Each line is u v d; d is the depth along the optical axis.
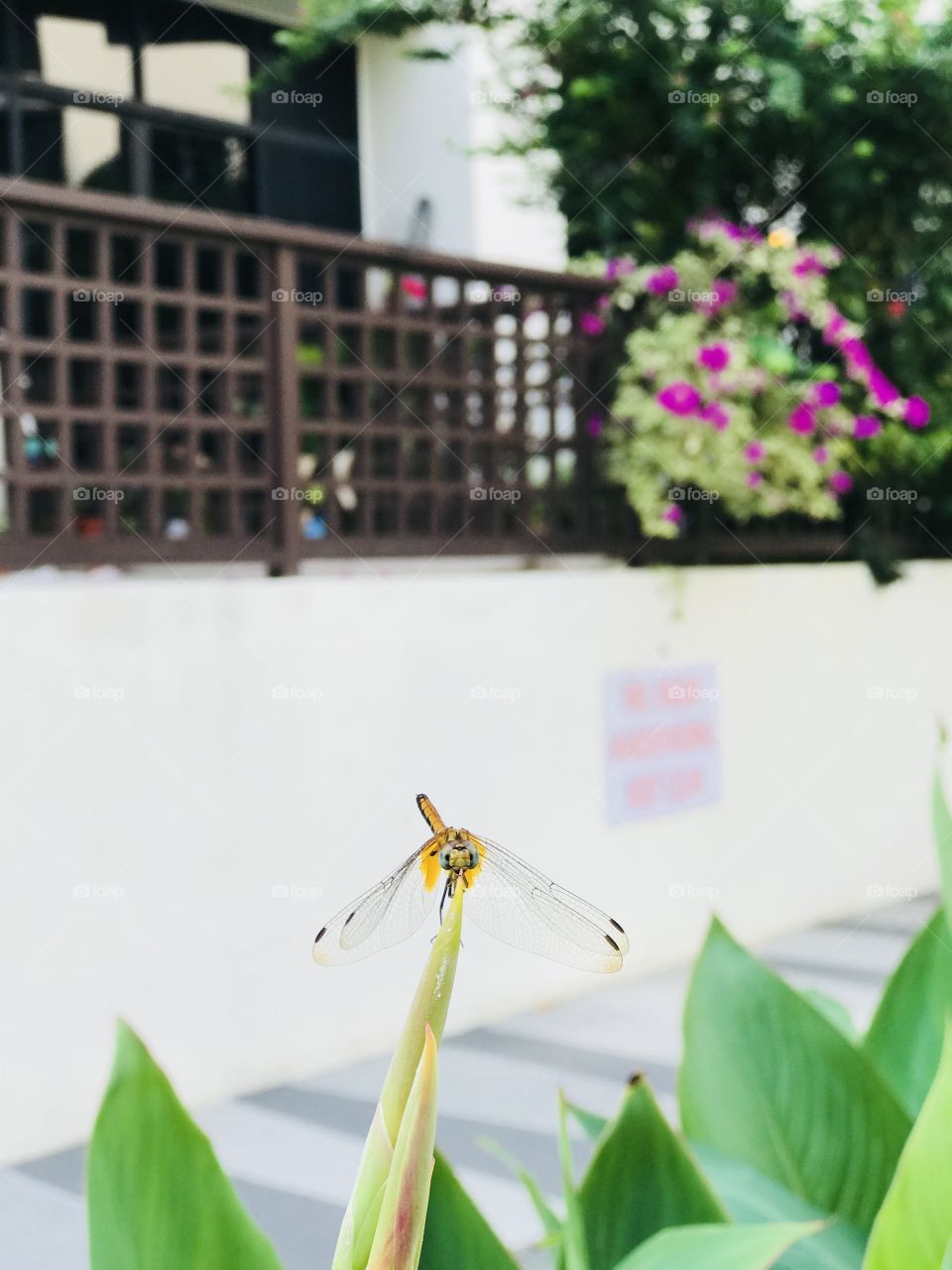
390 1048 4.76
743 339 5.85
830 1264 0.94
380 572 5.16
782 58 5.88
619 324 5.88
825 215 6.12
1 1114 3.78
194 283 4.61
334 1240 3.33
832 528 6.57
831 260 6.02
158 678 4.16
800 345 6.32
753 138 6.03
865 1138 1.01
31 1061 3.84
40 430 5.63
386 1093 0.76
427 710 4.90
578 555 5.74
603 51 5.91
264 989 4.40
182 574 4.72
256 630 4.41
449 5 6.05
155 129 7.13
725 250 5.90
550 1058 4.63
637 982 5.51
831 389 5.90
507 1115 4.12
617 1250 0.93
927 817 7.00
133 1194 0.85
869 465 6.30
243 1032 4.34
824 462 5.92
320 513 5.53
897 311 6.29
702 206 5.98
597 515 5.86
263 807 4.41
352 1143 3.93
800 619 6.34
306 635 4.54
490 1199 3.54
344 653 4.65
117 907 4.04
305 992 4.51
